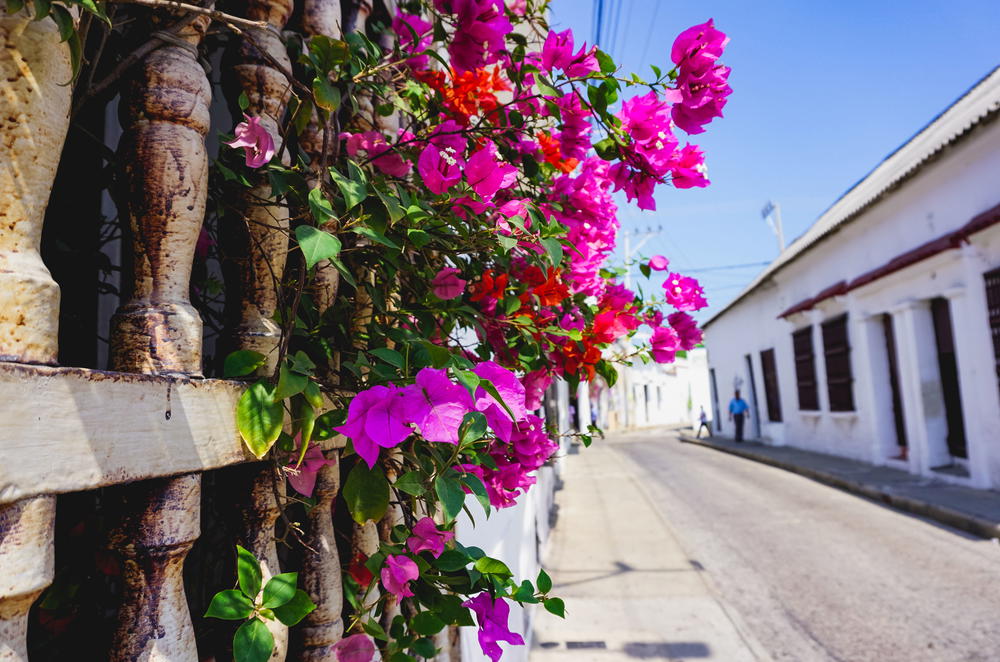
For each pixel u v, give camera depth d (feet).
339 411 3.26
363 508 3.13
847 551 19.99
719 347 77.05
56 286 2.03
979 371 26.32
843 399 41.32
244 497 3.43
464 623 3.65
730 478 38.40
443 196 3.90
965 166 27.40
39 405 1.91
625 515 28.04
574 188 5.53
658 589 17.39
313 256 2.53
